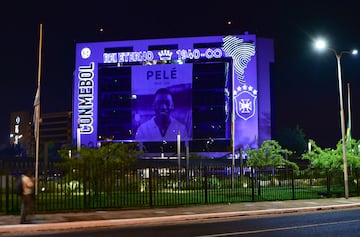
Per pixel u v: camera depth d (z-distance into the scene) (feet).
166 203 83.56
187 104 450.30
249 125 439.63
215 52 453.17
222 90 450.71
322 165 121.19
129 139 453.99
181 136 446.60
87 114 455.22
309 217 68.13
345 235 48.21
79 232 52.42
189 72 453.58
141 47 461.78
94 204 77.92
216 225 58.29
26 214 57.31
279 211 74.79
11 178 70.38
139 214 67.56
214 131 447.42
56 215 65.36
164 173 92.32
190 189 97.86
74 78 470.39
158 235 48.91
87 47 464.65
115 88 463.01
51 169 78.74
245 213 71.15
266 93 452.35
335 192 107.34
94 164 79.56
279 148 174.29
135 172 81.20
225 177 114.21
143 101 456.86
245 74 445.37
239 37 450.30
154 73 457.68
